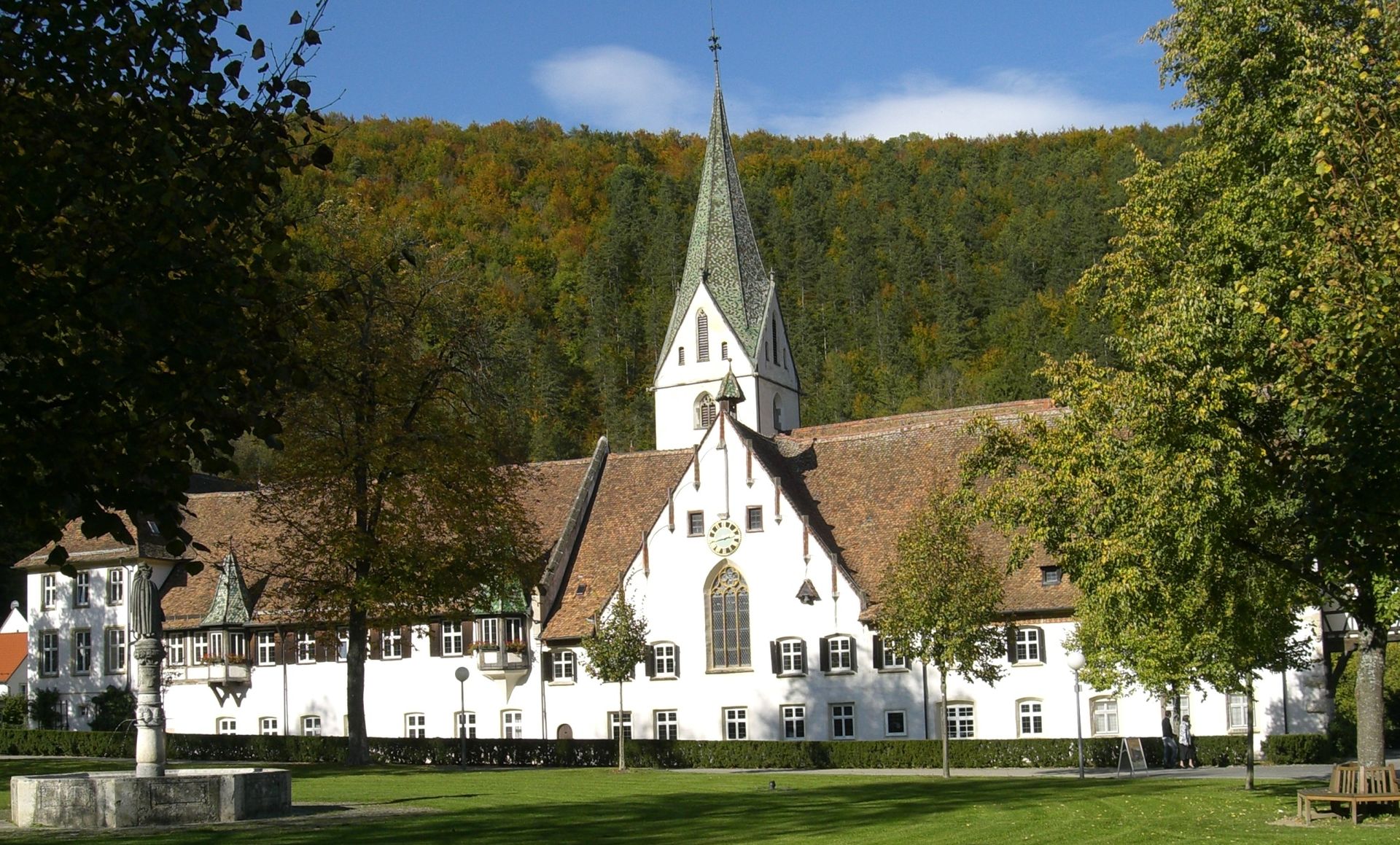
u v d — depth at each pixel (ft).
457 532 192.54
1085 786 143.02
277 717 264.93
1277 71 125.39
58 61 60.39
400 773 179.22
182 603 275.59
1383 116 88.99
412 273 193.06
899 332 565.94
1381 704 110.11
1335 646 210.38
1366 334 80.07
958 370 538.88
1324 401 86.99
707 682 240.53
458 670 203.92
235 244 62.28
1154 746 199.93
